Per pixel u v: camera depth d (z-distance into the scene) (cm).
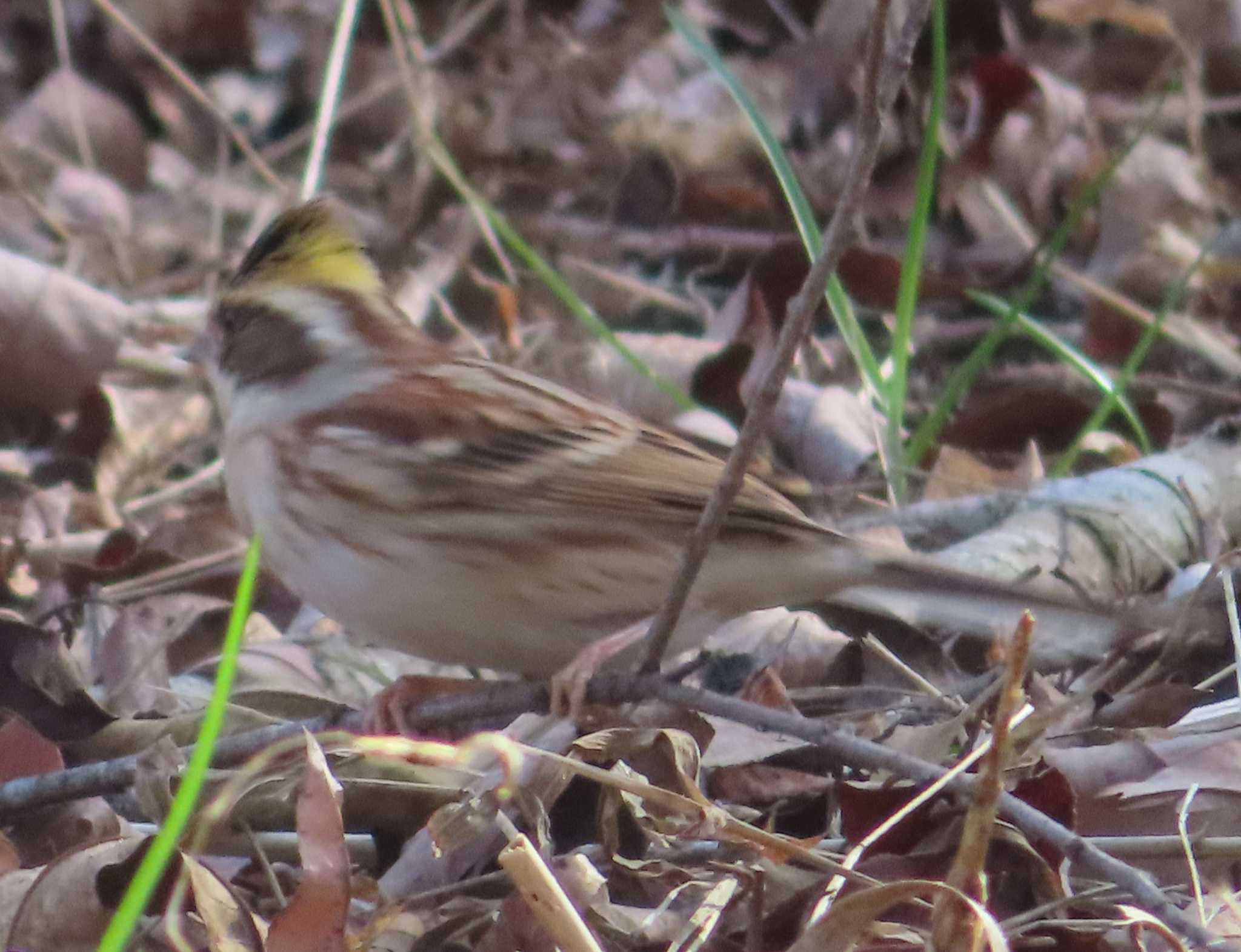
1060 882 650
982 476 1076
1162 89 1544
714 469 753
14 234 1444
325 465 754
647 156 1500
